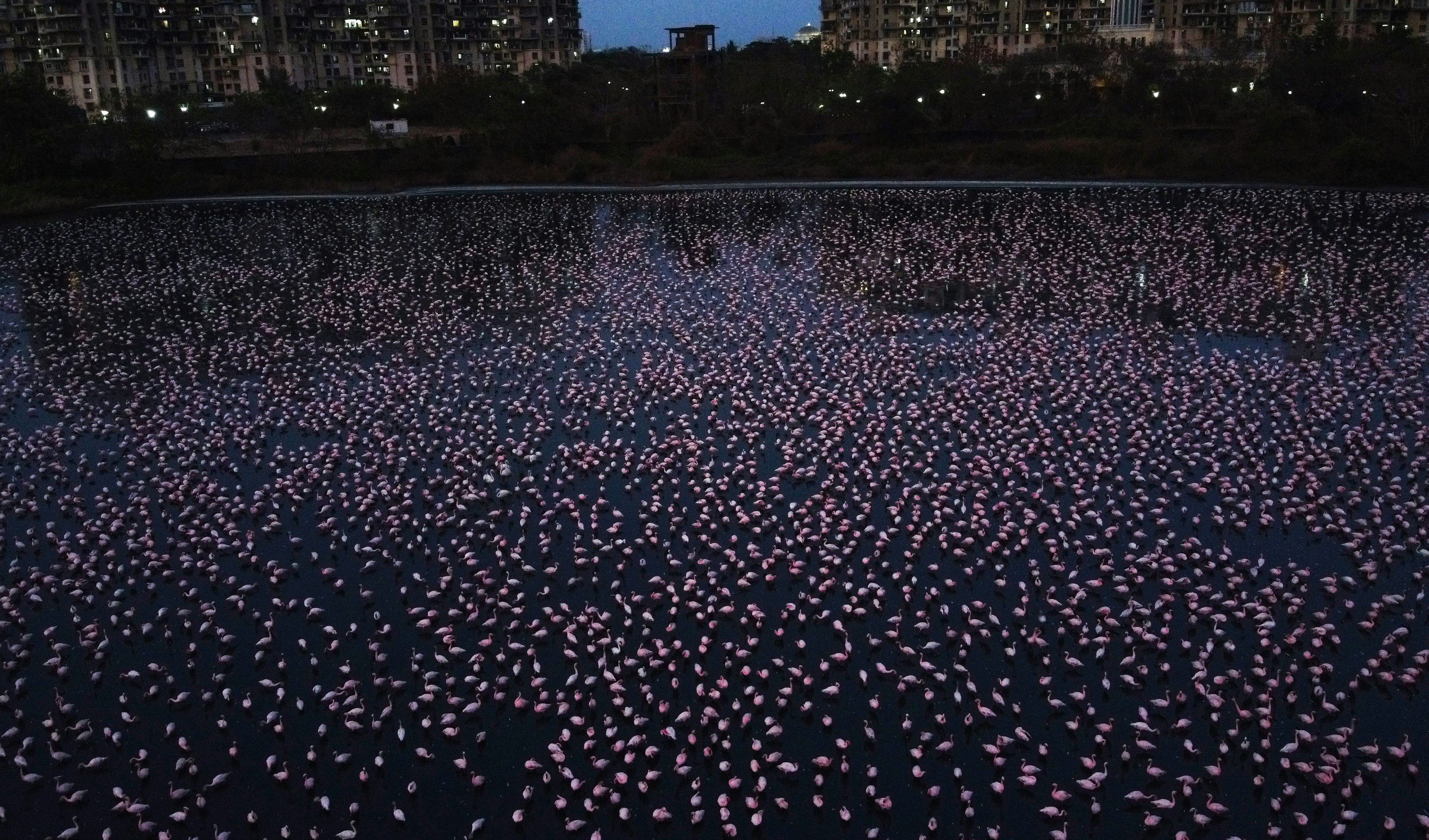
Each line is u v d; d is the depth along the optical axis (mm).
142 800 18750
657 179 100438
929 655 22188
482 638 23266
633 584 25156
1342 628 22375
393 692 21531
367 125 123375
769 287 51969
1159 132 97438
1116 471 29688
